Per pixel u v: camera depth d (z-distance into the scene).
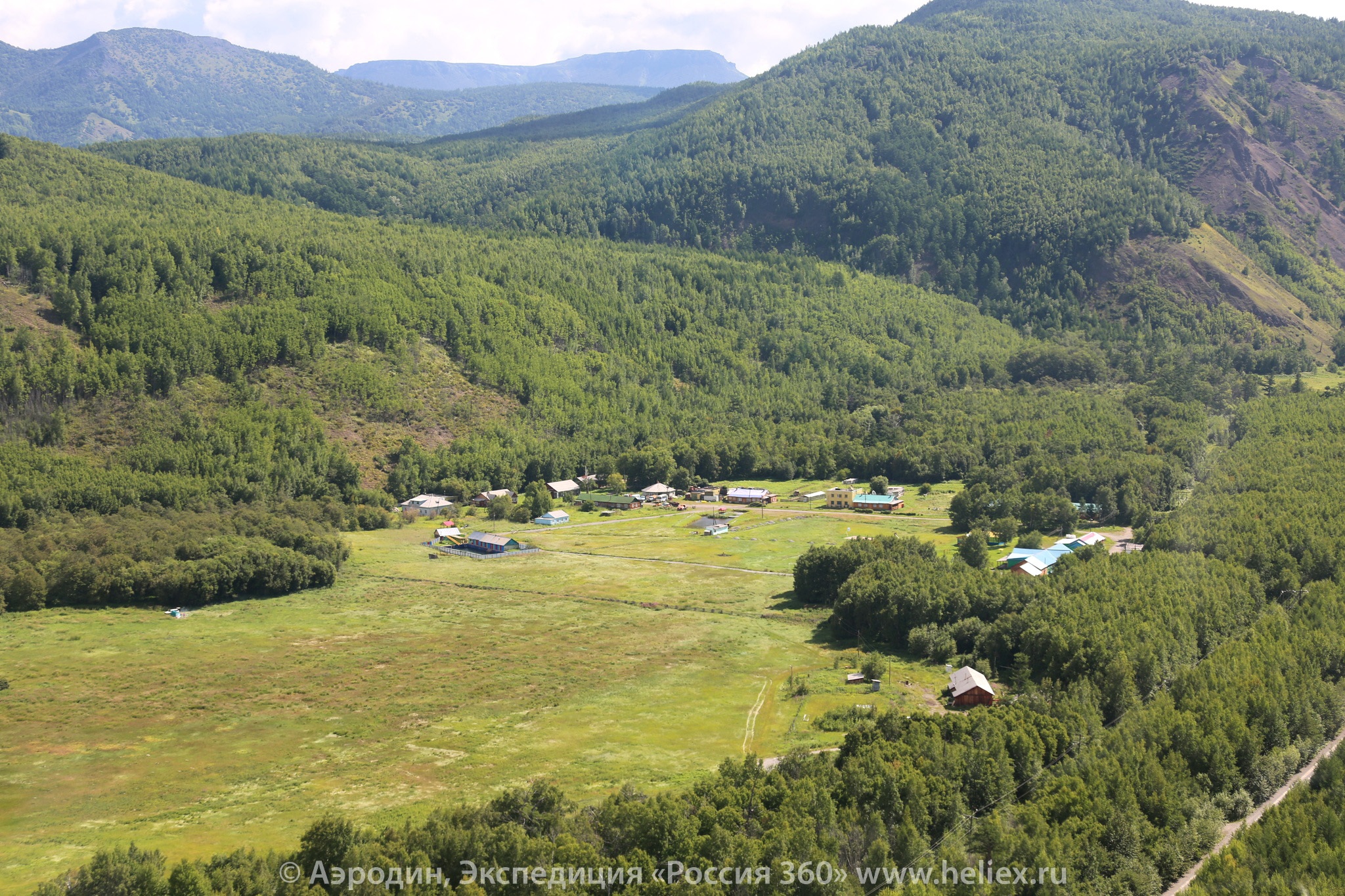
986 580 150.25
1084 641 121.94
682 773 102.19
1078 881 81.12
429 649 149.62
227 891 71.62
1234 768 98.25
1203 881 83.25
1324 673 120.31
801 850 77.75
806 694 126.56
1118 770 92.25
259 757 109.56
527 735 114.81
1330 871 82.19
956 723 100.19
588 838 82.50
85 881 72.44
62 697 128.62
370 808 95.56
